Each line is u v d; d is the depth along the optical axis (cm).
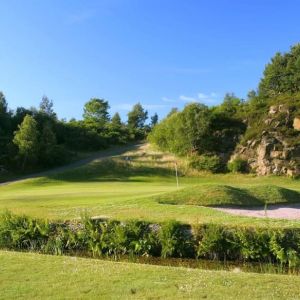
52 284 997
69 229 1662
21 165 6906
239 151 6819
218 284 989
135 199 2269
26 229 1683
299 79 9475
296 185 5581
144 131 11206
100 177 6178
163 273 1089
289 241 1429
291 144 6438
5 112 8906
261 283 998
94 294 927
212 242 1480
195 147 7206
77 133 9431
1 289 963
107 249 1565
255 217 1758
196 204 2259
